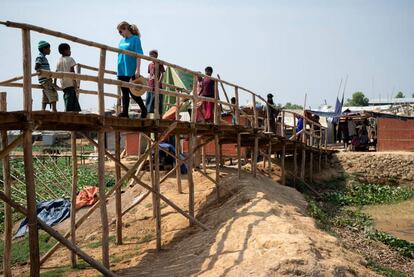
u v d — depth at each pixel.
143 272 8.30
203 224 10.79
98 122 7.42
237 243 8.27
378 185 21.97
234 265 7.27
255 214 9.76
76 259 9.38
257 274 6.75
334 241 9.47
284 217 9.97
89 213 8.97
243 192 11.99
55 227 13.02
